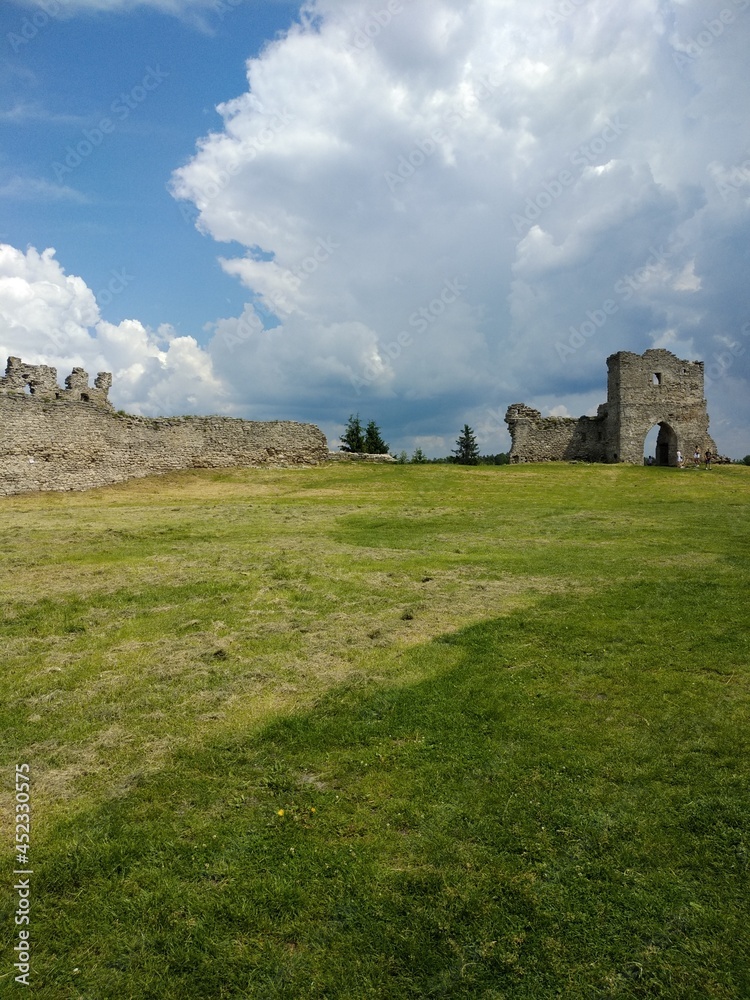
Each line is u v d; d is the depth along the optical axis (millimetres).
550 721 7129
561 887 4848
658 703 7418
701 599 11133
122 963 4340
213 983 4184
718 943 4340
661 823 5445
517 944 4410
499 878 4941
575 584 12586
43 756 6730
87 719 7473
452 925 4555
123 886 4953
